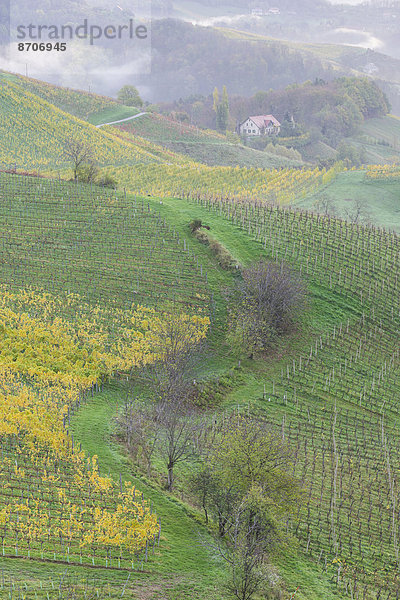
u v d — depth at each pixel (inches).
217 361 2918.3
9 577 1327.5
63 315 2992.1
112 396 2506.2
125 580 1433.3
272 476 1686.8
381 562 1819.6
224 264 3469.5
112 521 1608.0
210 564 1581.0
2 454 1847.9
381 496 2140.7
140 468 1980.8
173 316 2962.6
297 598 1523.1
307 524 1914.4
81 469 1863.9
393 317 3344.0
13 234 3619.6
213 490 1722.4
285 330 3157.0
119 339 2878.9
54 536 1545.3
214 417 2437.3
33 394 2252.7
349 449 2428.6
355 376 2945.4
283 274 3277.6
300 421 2588.6
